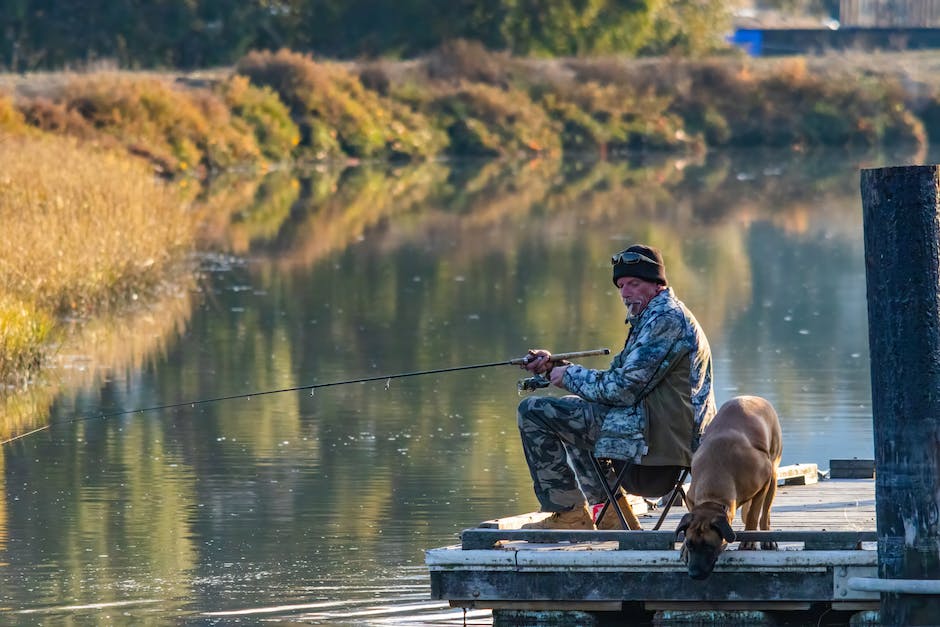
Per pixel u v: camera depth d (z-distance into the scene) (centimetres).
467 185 14125
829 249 9569
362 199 12650
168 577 3108
